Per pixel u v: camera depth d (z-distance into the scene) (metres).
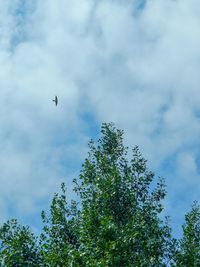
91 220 37.25
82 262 34.34
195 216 42.59
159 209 43.66
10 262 39.16
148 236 39.91
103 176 43.62
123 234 36.56
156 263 38.19
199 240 41.16
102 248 34.91
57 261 36.59
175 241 40.62
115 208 41.94
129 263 35.47
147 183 45.09
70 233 40.81
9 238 40.97
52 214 41.47
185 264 39.41
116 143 46.88
